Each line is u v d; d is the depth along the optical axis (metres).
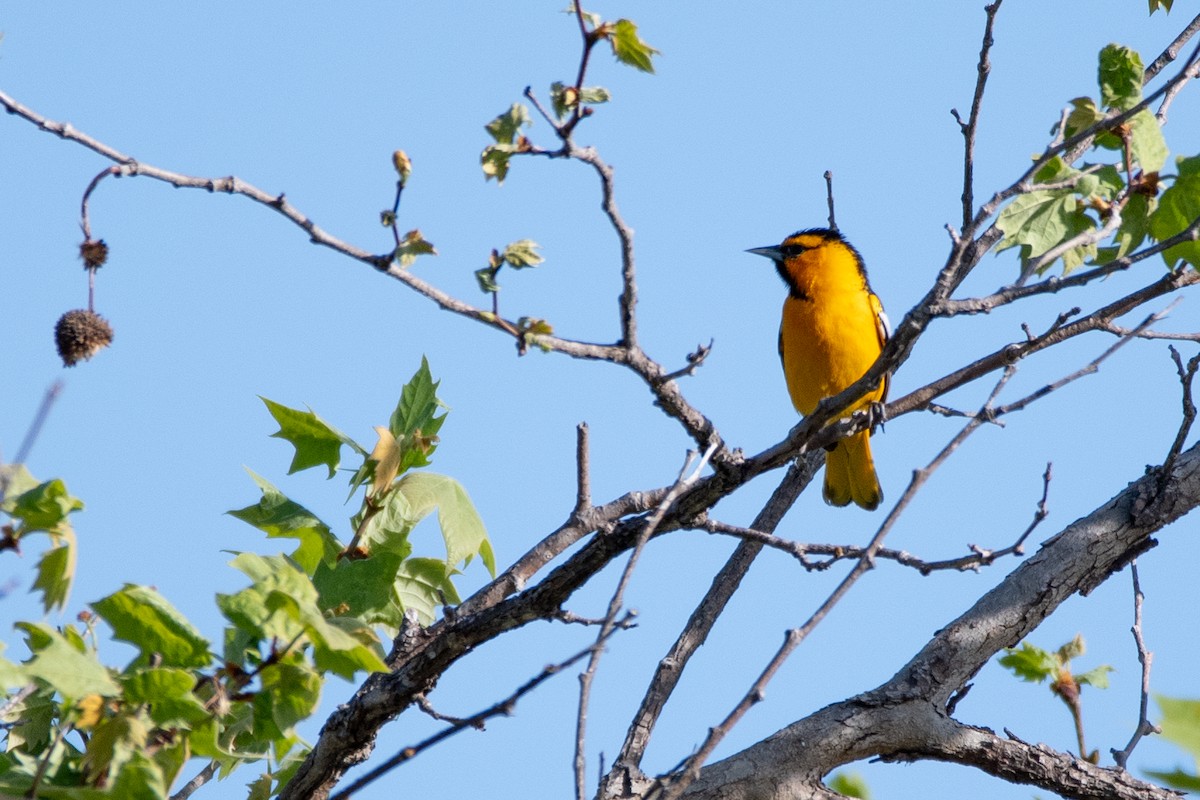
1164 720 3.90
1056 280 8.56
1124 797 9.85
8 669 6.72
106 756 6.98
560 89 7.19
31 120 7.09
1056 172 9.06
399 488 10.23
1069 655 10.24
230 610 7.33
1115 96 9.11
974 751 10.07
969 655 10.35
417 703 9.73
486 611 9.61
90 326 7.62
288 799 10.02
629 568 7.42
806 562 9.52
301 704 7.54
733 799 9.86
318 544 10.05
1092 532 10.69
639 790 9.95
